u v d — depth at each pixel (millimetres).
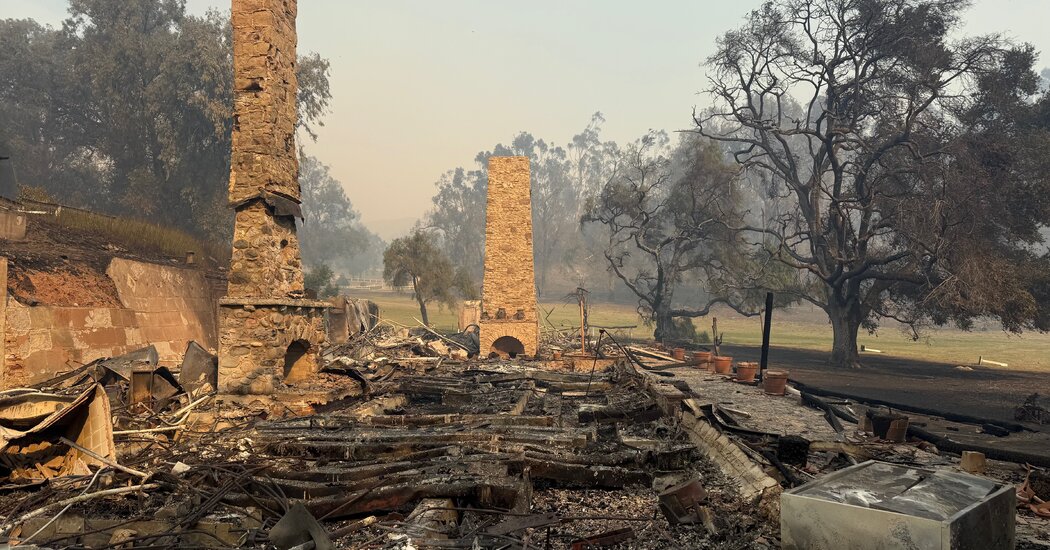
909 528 4500
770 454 9484
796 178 40969
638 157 49625
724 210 47406
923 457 10953
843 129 35875
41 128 57844
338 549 5898
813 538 4949
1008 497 5219
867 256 35875
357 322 31344
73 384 13617
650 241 50125
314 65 47062
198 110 46938
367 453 9414
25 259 17156
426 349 26562
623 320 69312
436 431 10367
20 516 6684
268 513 7027
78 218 23953
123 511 7090
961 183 32188
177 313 22266
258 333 13109
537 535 6934
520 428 10875
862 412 16250
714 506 7762
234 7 13969
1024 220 34125
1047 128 35719
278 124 14195
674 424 11914
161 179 49188
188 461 8648
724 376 23734
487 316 27578
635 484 8562
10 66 55000
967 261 30750
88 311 17219
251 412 12406
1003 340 62219
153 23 53531
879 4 35312
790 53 38688
